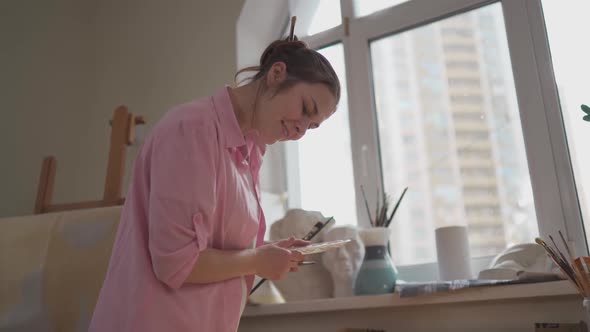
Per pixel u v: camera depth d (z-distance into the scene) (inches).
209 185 37.0
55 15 98.3
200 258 37.3
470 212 76.4
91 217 61.1
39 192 78.5
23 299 58.6
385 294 64.2
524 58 75.2
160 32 97.3
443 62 84.0
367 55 90.0
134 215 39.2
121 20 103.0
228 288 40.4
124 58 99.9
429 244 78.5
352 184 86.8
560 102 72.5
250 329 75.4
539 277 57.4
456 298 59.7
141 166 40.6
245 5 88.6
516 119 75.6
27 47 92.5
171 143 37.3
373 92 89.2
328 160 90.5
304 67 42.0
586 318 52.4
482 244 74.4
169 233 35.3
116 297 38.1
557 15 74.9
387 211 80.4
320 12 98.9
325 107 42.5
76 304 57.4
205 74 89.3
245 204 42.4
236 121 41.6
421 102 84.6
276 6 93.4
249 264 39.2
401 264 79.9
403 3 87.9
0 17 90.0
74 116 96.6
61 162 92.7
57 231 61.2
